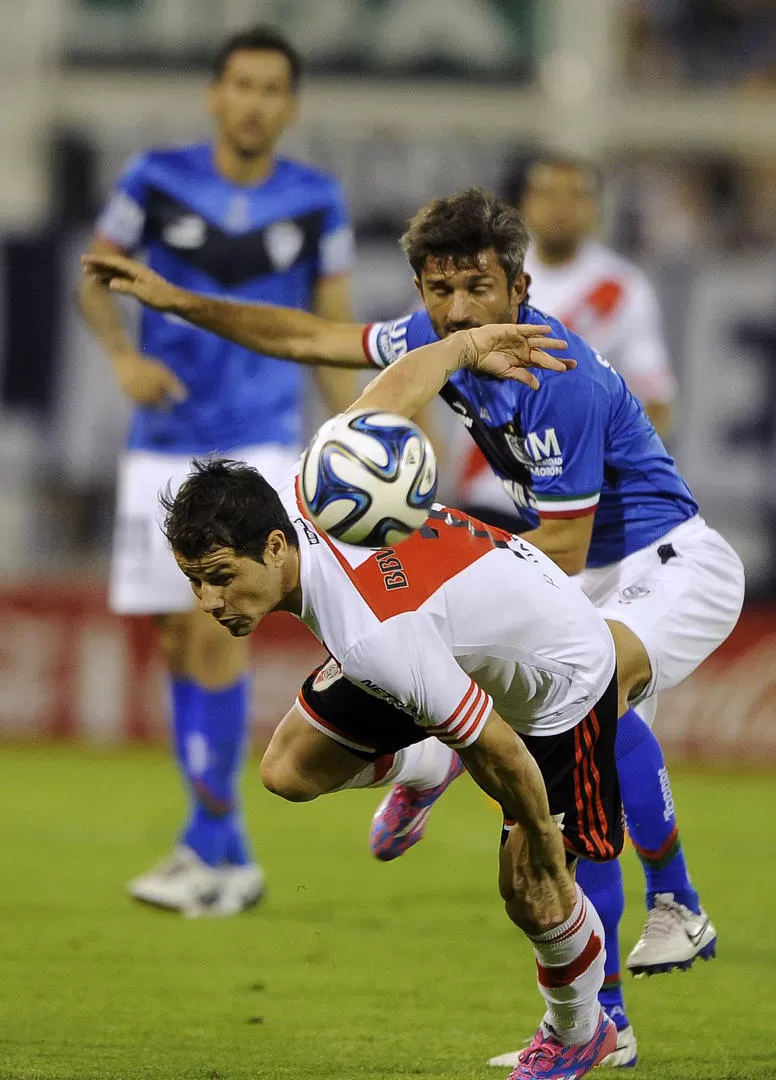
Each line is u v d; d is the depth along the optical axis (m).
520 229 13.11
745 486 36.47
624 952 18.14
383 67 56.75
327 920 19.84
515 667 11.62
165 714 38.06
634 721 14.34
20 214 56.06
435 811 30.22
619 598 14.44
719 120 56.75
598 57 56.94
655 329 23.81
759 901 21.33
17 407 37.09
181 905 20.20
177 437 21.12
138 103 56.69
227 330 15.23
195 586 10.96
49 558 45.41
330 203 22.00
